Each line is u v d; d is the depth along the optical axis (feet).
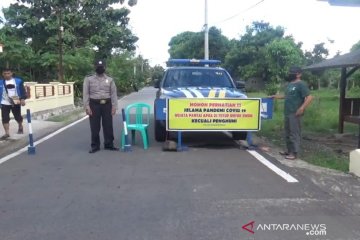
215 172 25.00
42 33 118.73
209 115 31.65
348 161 28.91
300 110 28.45
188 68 38.11
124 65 167.63
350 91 109.19
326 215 17.63
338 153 33.96
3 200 19.80
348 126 52.85
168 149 31.94
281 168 26.11
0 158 29.60
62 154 30.89
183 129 31.63
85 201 19.53
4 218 17.39
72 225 16.57
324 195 20.40
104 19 123.03
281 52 157.69
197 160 28.45
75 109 79.71
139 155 30.25
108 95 31.55
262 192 20.86
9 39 107.76
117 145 35.04
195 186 21.97
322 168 26.35
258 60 168.35
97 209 18.40
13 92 38.34
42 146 34.58
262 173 24.75
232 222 16.83
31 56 107.76
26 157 29.86
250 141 33.35
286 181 22.93
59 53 101.14
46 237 15.44
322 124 53.88
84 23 119.03
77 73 106.42
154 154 30.60
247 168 26.05
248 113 31.91
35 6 118.52
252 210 18.21
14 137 39.17
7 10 117.70
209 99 31.48
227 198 19.90
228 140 37.17
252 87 170.81
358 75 111.14
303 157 30.17
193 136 39.17
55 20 116.16
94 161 28.30
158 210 18.25
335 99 97.66
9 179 23.62
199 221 16.94
